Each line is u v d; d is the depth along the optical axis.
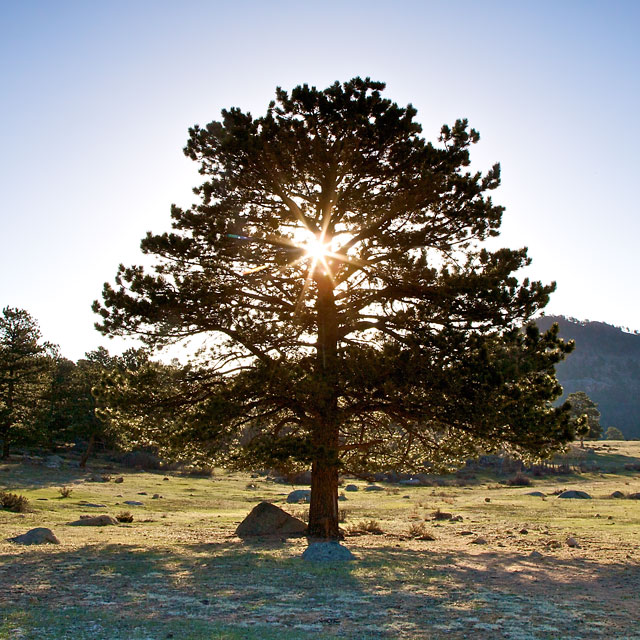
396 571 12.39
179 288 17.72
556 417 16.06
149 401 18.14
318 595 9.91
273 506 21.23
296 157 18.45
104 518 24.61
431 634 7.54
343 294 18.86
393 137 18.56
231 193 19.55
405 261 17.34
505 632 7.68
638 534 21.47
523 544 18.33
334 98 18.73
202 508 38.66
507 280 17.25
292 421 18.92
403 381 16.27
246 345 18.14
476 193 18.95
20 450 78.94
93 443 68.19
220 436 17.53
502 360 15.89
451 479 72.38
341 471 19.92
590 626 8.07
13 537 17.16
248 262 18.19
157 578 11.16
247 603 9.23
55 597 9.29
